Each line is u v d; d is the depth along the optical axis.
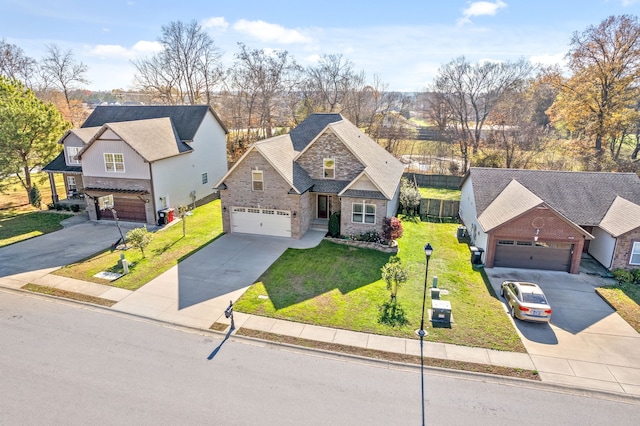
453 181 43.47
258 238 25.38
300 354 13.90
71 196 34.22
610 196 23.52
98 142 28.27
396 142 58.16
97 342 14.47
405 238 26.53
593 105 42.38
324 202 27.72
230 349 14.13
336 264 21.44
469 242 26.02
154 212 28.72
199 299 17.67
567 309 17.11
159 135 31.11
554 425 10.77
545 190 24.38
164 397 11.66
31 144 31.98
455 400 11.70
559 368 13.23
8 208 33.19
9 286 18.81
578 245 20.28
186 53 59.06
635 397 11.91
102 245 24.42
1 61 57.31
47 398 11.55
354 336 14.97
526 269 21.34
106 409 11.14
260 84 58.94
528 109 57.84
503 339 14.86
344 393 11.94
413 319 16.16
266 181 24.77
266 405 11.38
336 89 66.19
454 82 53.16
